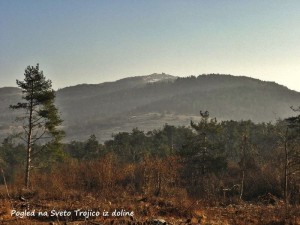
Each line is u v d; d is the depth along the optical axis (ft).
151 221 40.63
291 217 47.91
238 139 199.41
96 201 54.08
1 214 42.29
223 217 49.21
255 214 51.83
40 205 49.93
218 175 132.26
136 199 59.21
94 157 192.34
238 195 104.68
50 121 109.81
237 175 129.08
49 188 69.31
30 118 107.96
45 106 109.50
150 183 90.12
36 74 106.42
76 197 59.62
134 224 40.04
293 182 100.78
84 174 88.02
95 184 84.69
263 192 106.83
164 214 47.83
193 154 137.08
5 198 54.44
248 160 134.62
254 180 113.29
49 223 39.22
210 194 88.17
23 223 38.83
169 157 123.95
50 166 127.95
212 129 144.36
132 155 198.59
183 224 41.65
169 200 56.80
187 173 134.62
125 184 96.37
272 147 155.12
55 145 112.88
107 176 85.97
